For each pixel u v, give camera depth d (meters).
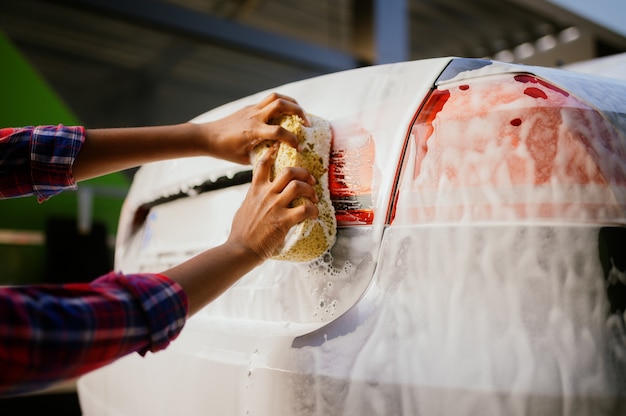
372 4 5.98
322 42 11.46
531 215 0.89
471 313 0.88
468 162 0.95
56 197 6.07
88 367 0.68
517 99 0.96
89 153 1.11
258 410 0.99
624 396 0.80
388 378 0.88
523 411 0.80
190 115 13.26
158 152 1.13
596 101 0.98
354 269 1.00
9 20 9.32
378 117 1.07
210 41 5.49
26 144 1.09
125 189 6.30
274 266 1.14
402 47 6.14
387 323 0.92
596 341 0.83
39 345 0.62
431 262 0.93
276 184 0.95
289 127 1.05
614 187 0.91
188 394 1.16
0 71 5.46
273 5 9.84
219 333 1.16
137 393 1.36
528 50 10.45
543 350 0.83
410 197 0.97
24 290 0.66
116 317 0.69
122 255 1.87
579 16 4.22
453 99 1.01
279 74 11.98
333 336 0.96
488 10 9.46
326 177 1.05
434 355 0.87
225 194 1.38
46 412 2.90
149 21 5.20
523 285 0.87
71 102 12.02
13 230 5.80
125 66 11.44
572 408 0.80
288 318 1.08
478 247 0.90
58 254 5.82
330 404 0.91
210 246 1.38
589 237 0.87
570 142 0.92
